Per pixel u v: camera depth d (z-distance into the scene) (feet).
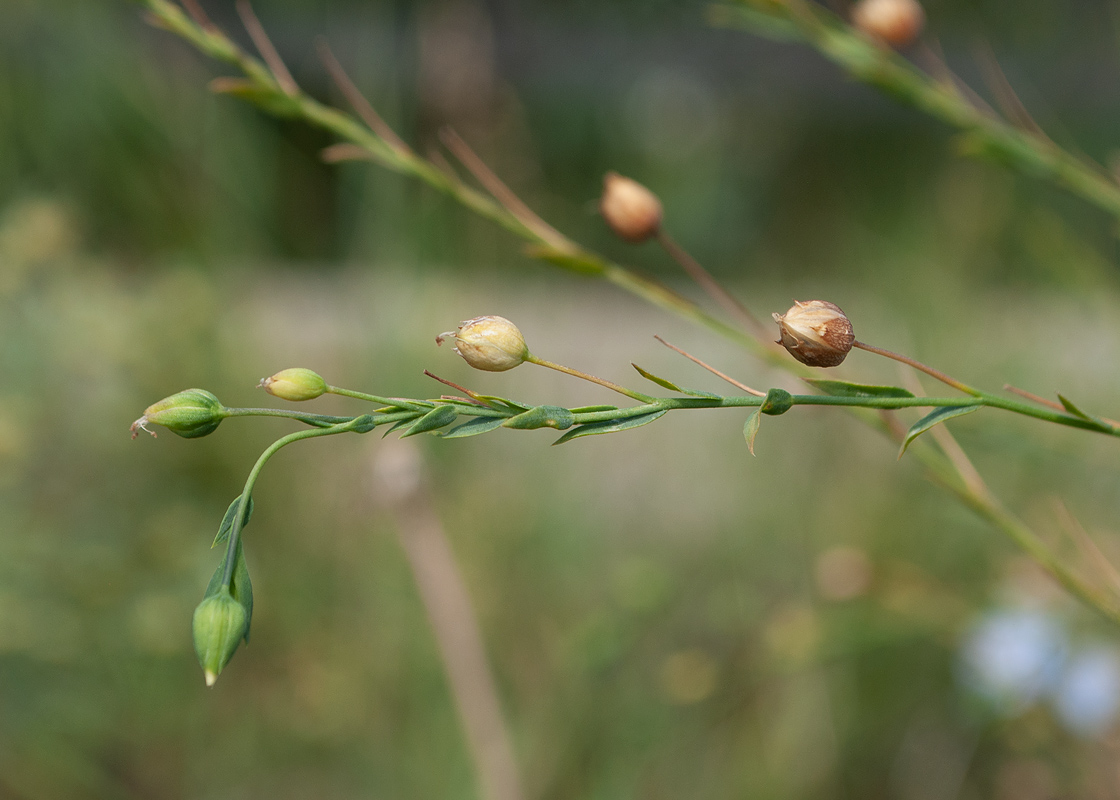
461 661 1.40
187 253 2.82
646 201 1.22
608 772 1.75
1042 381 2.43
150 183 2.94
